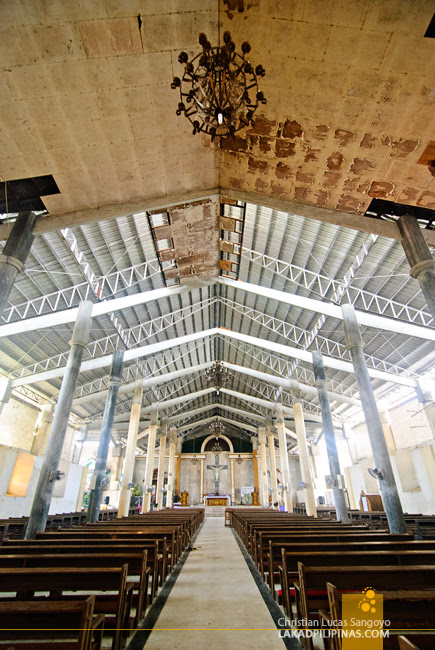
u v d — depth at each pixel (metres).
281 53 5.51
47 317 11.88
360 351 11.14
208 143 7.43
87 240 11.22
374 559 3.87
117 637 3.03
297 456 33.94
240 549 9.56
